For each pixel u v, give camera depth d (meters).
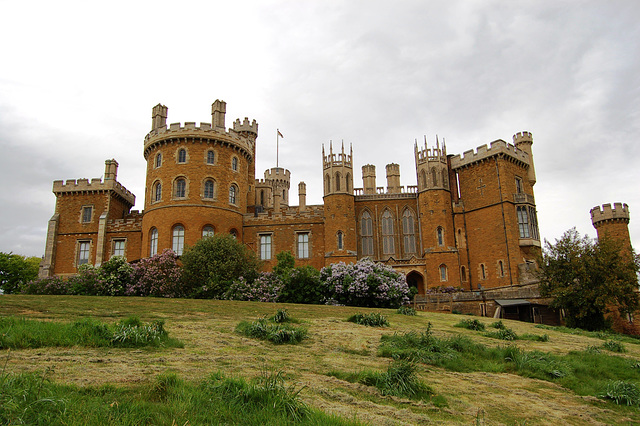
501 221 45.62
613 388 10.95
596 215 58.12
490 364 13.05
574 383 11.62
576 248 35.12
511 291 37.81
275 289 33.84
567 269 35.00
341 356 12.87
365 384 10.01
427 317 25.16
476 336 18.84
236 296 32.59
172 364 10.35
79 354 10.55
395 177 58.91
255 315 20.17
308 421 7.09
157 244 44.53
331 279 35.09
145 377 8.94
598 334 24.08
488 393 10.38
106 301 22.16
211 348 12.56
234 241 37.59
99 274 35.25
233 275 34.88
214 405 7.37
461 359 13.19
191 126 46.22
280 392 7.86
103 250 49.28
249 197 56.19
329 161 48.69
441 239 46.34
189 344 12.88
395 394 9.53
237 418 7.02
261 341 14.12
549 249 36.22
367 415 8.07
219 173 46.56
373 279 34.03
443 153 49.06
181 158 46.03
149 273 34.94
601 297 32.72
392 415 8.30
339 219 46.88
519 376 12.23
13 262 60.41
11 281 60.44
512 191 47.12
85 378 8.55
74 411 6.54
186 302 24.47
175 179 45.44
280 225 48.34
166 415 6.82
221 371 9.83
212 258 35.09
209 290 33.28
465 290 46.66
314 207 52.19
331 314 22.31
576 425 8.79
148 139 47.97
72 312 17.08
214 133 46.75
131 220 49.97
